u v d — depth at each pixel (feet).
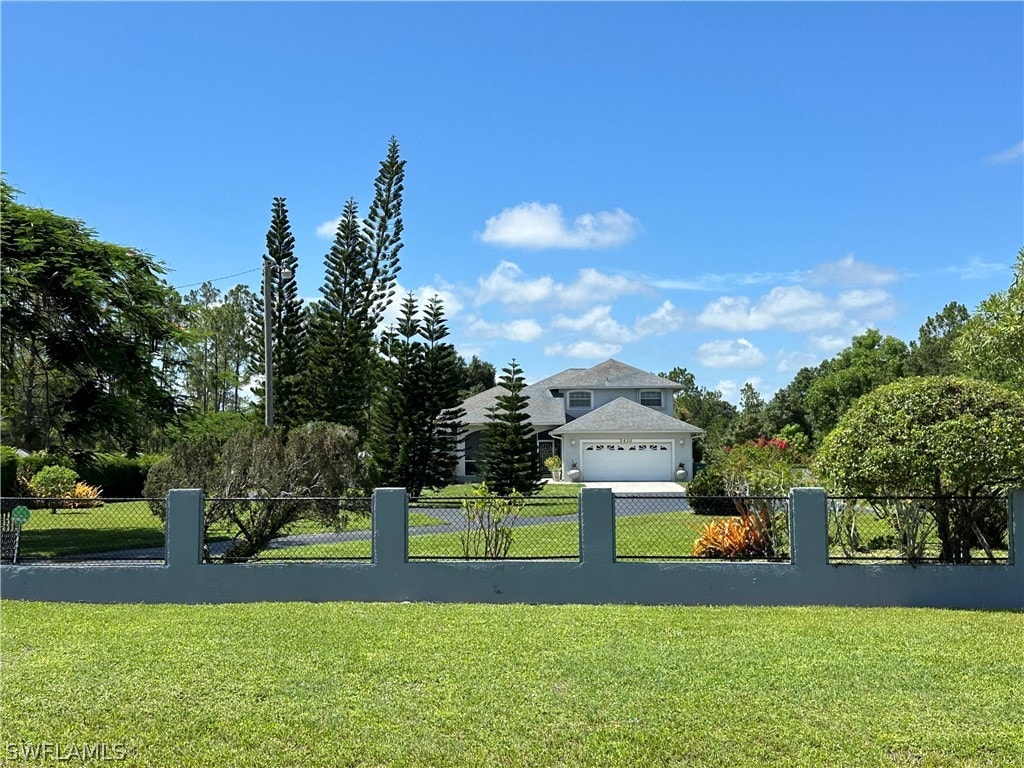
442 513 44.75
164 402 61.67
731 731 17.16
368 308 99.91
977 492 31.65
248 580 31.73
